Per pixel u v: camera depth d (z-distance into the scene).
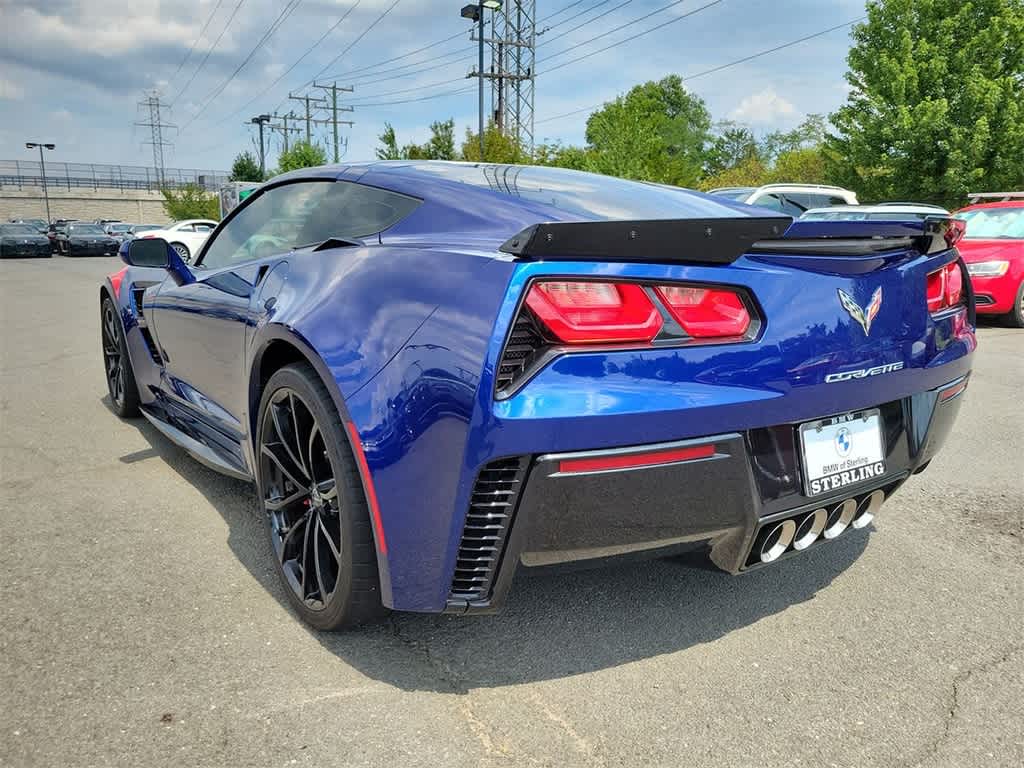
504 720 1.73
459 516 1.65
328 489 2.00
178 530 2.76
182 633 2.06
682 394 1.64
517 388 1.57
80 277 18.75
